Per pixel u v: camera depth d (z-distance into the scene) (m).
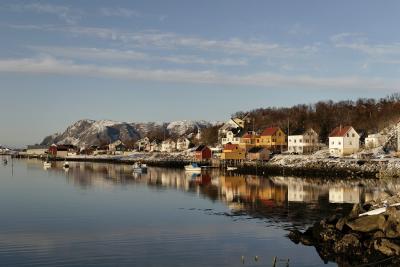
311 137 157.50
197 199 67.50
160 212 55.00
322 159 124.56
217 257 34.78
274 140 167.62
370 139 142.62
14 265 32.62
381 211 38.88
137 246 37.91
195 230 44.09
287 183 93.62
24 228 45.09
